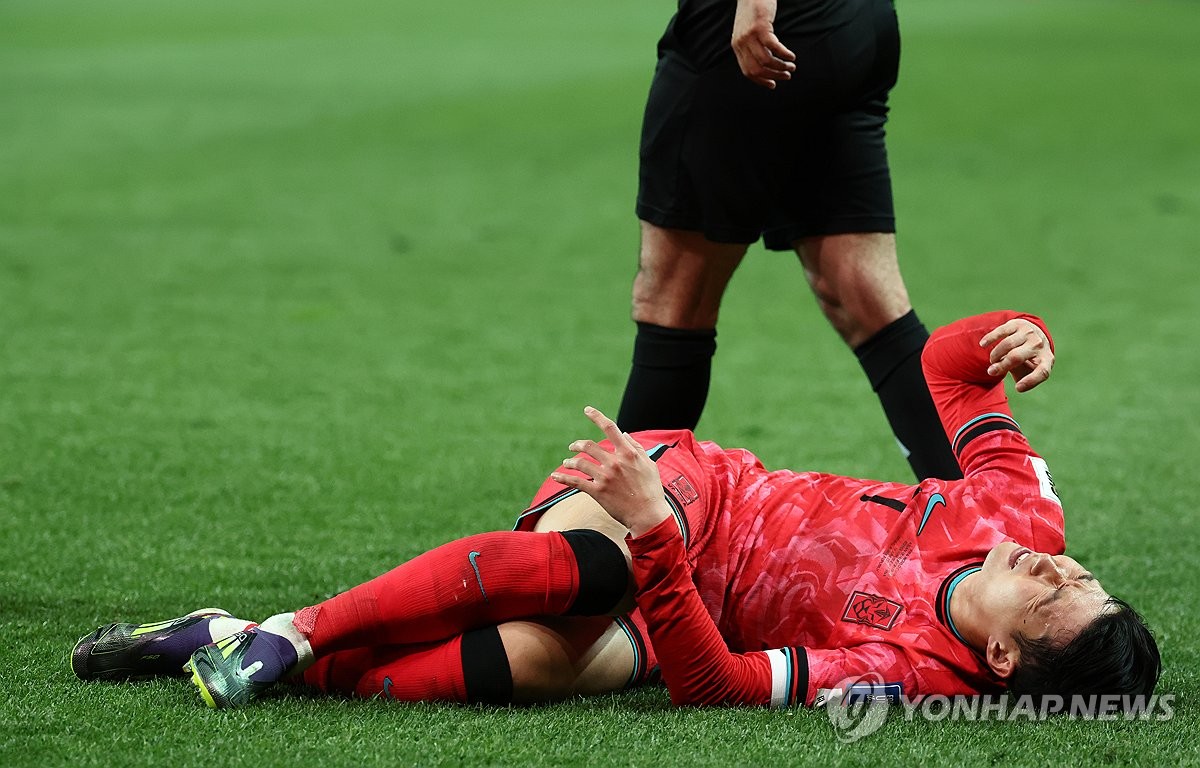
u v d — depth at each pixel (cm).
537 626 877
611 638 905
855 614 912
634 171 4219
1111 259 3014
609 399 1927
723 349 2272
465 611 865
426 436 1711
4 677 898
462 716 848
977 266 2936
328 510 1399
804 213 1202
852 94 1153
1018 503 944
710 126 1143
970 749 814
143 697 862
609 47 7938
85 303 2480
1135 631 865
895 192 3847
